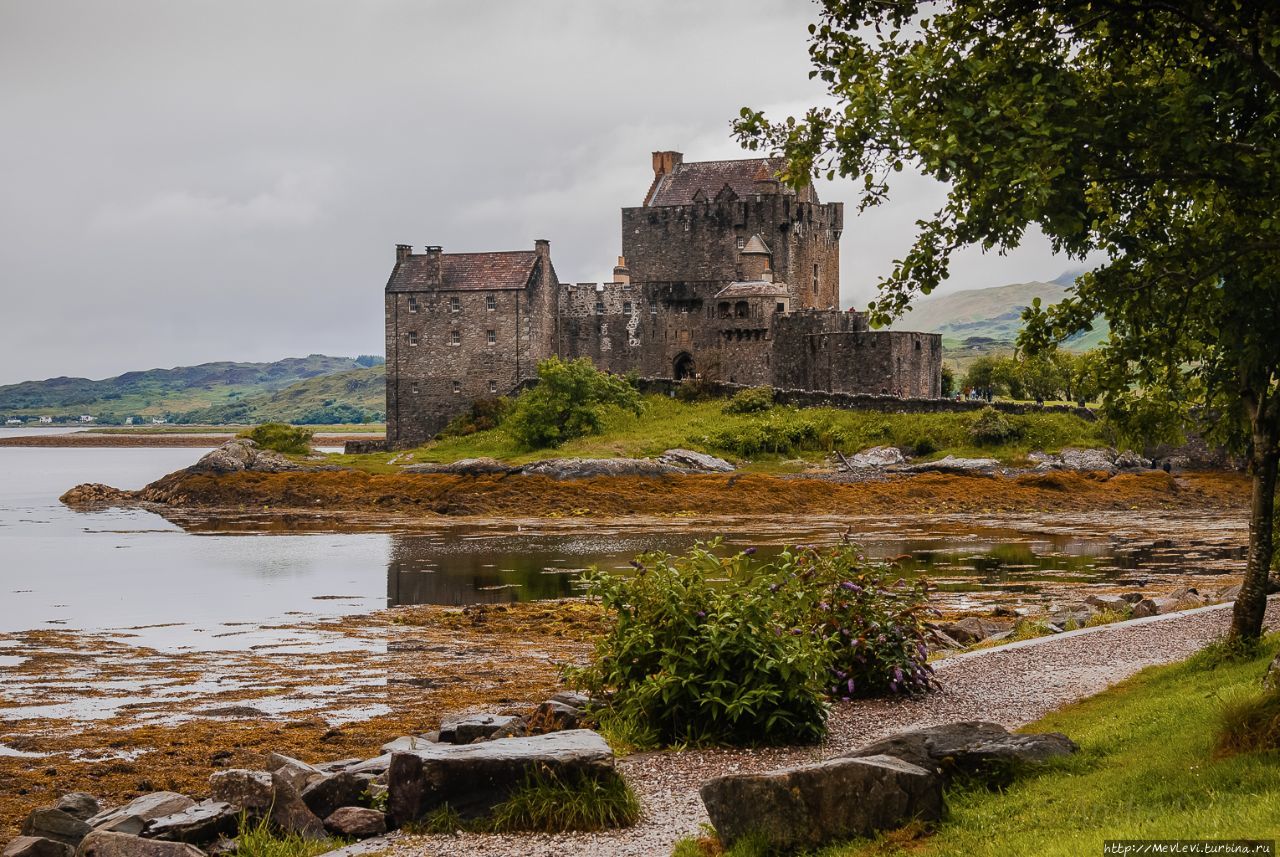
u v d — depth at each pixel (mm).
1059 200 20078
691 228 143750
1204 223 23250
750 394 125062
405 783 19125
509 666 39625
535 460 112438
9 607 53500
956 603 49469
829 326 131750
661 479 104062
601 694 25297
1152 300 22562
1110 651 30875
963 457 110312
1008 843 15711
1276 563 32844
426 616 50188
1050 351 24359
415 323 136750
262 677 38125
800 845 16969
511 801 18828
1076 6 20781
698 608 24234
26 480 163375
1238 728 18219
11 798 25172
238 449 116125
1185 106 19844
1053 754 19359
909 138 20578
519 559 69750
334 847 18750
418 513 99188
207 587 59625
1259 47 20016
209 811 20062
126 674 38781
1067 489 101438
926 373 135750
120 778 26656
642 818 18734
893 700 26172
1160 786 17031
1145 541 75938
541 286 136500
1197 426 29219
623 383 127438
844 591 27641
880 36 23031
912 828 16828
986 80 20969
